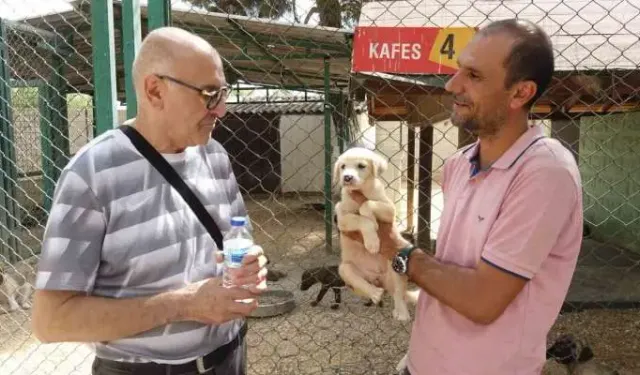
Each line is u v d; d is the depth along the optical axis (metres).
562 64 4.84
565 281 1.80
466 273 1.77
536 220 1.68
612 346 5.51
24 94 8.59
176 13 5.07
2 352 5.12
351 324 5.98
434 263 1.87
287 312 6.43
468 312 1.76
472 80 1.79
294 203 15.76
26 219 8.62
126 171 1.87
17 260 7.65
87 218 1.78
